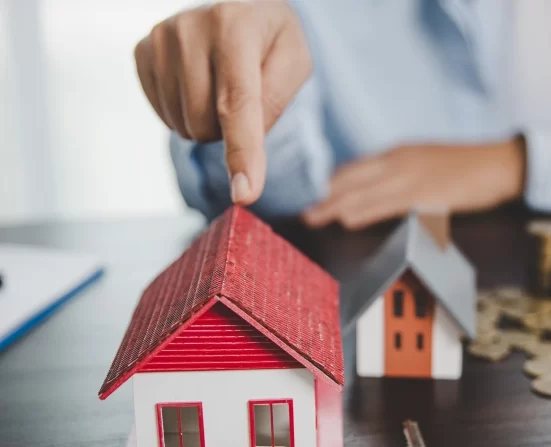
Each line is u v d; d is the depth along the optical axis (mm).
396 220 1020
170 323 394
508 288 725
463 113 1379
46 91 1746
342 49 1327
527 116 1410
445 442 438
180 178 976
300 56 586
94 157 1820
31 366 581
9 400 519
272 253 500
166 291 472
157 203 1865
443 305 507
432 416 475
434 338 532
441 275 553
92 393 527
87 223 1134
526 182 1063
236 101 491
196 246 529
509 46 1387
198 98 531
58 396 523
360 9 1325
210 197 973
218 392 414
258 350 405
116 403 511
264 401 415
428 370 540
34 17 1689
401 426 462
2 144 1762
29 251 912
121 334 647
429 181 1076
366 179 1104
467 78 1367
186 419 423
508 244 896
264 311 395
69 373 564
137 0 1731
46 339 641
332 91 1325
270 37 569
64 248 979
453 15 1310
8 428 476
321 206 1027
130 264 888
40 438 461
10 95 1729
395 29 1342
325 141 1339
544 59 1381
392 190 1053
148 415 419
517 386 519
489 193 1076
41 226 1125
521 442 436
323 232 975
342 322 555
